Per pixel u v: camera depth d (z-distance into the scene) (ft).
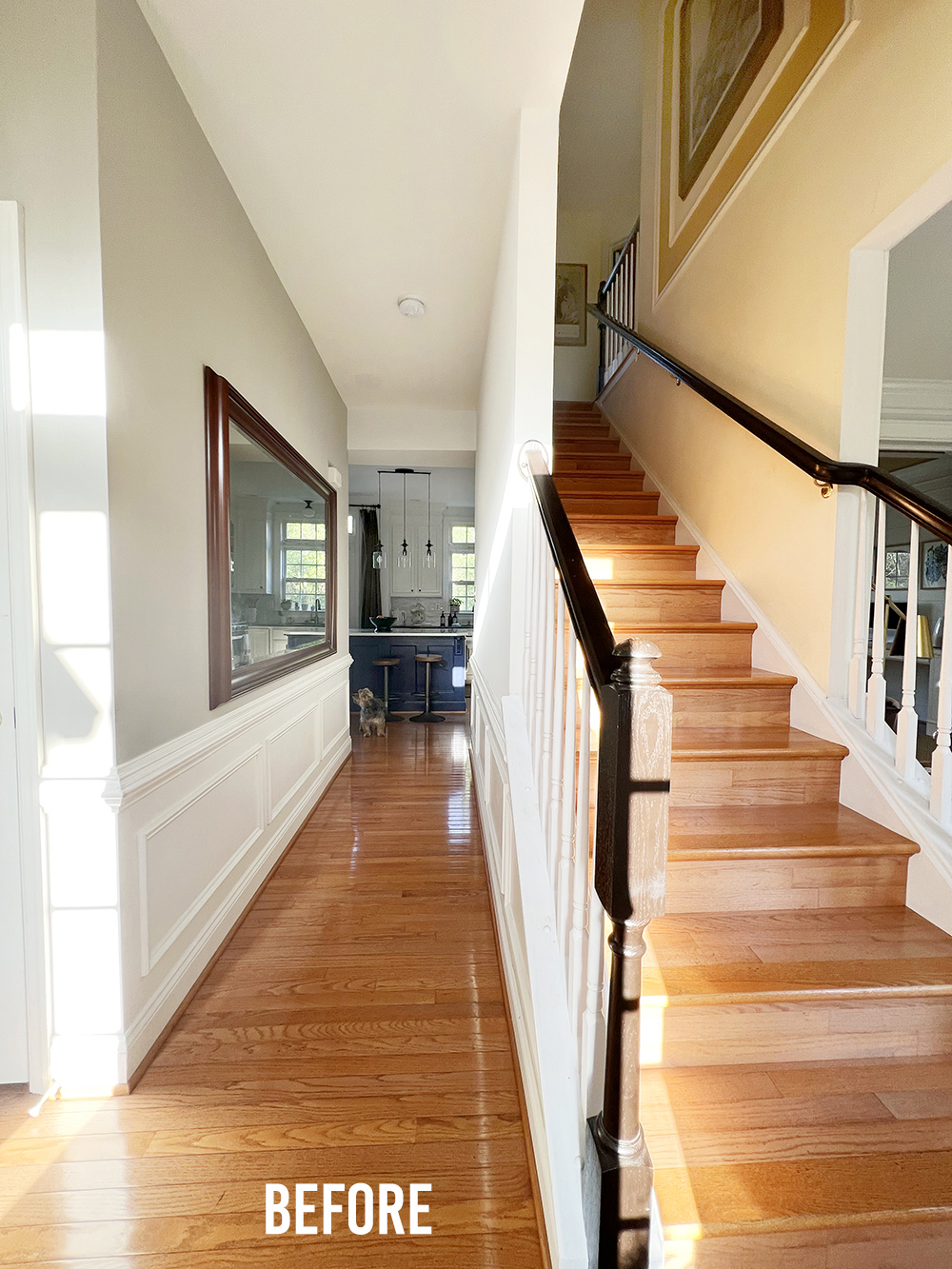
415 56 5.27
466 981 6.25
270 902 7.93
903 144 5.41
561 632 4.11
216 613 6.49
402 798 12.28
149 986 5.20
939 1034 4.05
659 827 2.74
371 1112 4.61
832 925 4.69
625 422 13.82
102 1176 4.08
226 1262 3.57
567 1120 3.51
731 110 8.68
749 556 7.93
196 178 6.06
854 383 6.20
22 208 4.42
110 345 4.58
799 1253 3.12
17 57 4.38
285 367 9.43
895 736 5.65
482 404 12.60
